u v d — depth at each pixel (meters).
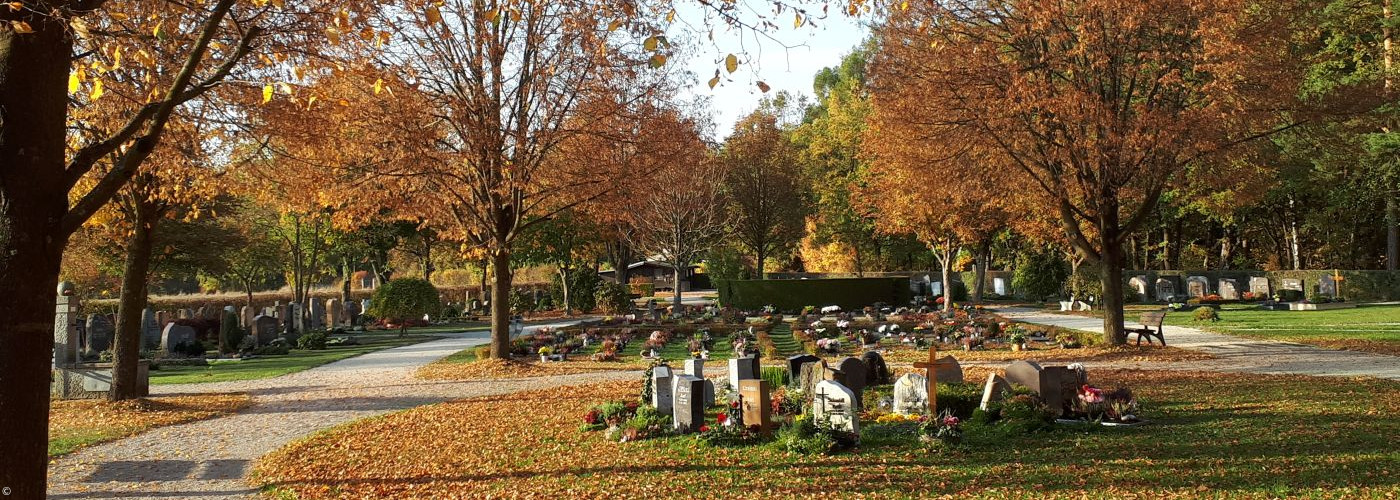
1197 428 11.43
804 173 60.81
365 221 22.22
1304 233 57.28
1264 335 26.28
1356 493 8.09
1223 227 60.09
